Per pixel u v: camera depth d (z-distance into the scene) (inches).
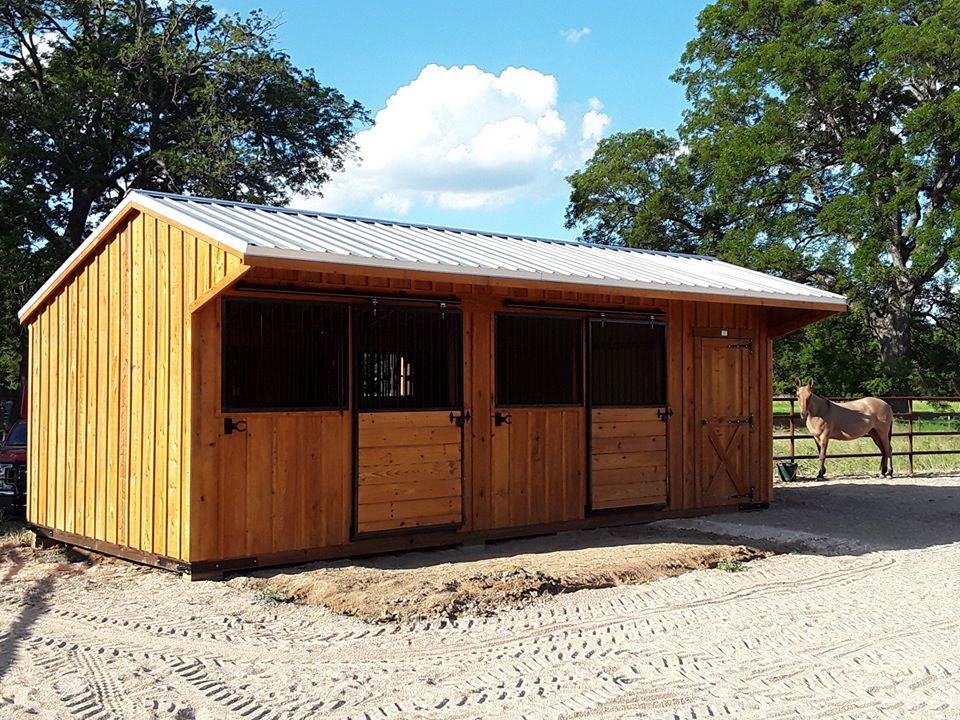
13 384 1366.9
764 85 1355.8
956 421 1190.9
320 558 345.4
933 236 1186.6
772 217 1369.3
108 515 361.4
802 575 333.1
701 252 1487.5
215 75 1233.4
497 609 281.9
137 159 1235.2
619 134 1574.8
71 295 393.4
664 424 450.3
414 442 366.6
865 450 831.1
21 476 474.6
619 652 239.6
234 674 220.2
